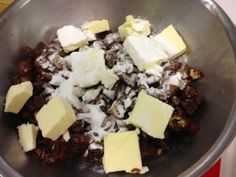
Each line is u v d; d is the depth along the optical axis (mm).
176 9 263
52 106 228
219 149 185
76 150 229
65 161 229
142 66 246
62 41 267
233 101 205
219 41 236
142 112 226
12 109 240
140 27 268
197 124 228
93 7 281
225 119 206
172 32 265
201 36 253
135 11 280
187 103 233
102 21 278
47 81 254
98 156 227
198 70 250
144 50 251
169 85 239
